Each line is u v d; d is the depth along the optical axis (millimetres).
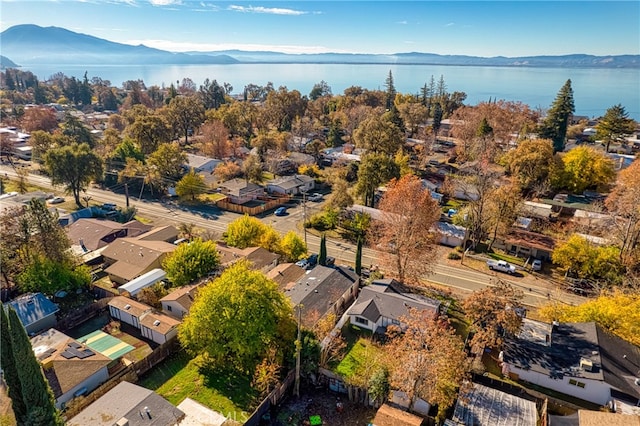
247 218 59469
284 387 33125
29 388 20250
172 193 85875
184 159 93438
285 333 34906
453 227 63906
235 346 33062
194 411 30938
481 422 28547
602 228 59594
